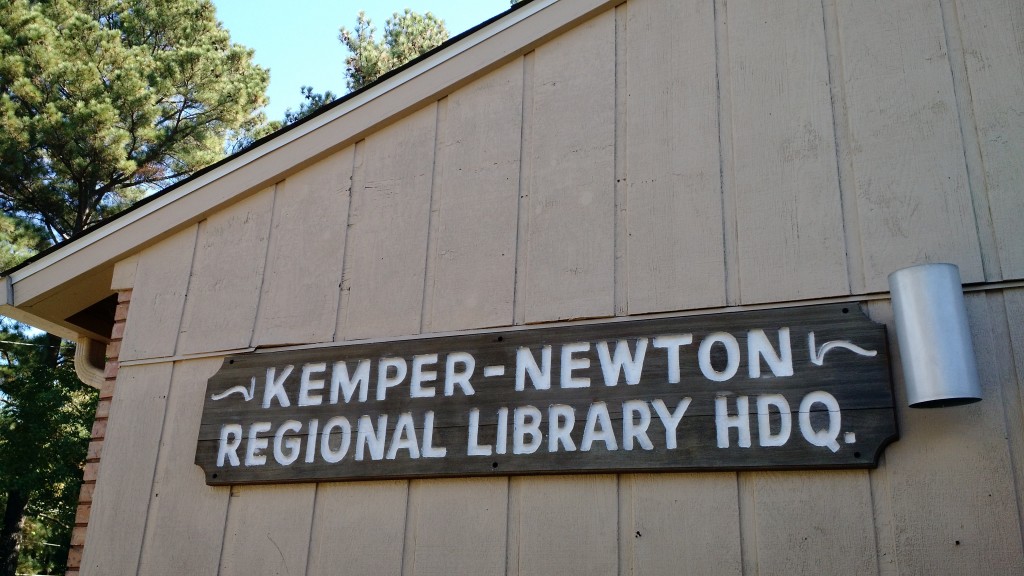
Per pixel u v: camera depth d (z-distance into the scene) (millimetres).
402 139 4070
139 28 20047
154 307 4285
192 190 4371
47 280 4469
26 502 15070
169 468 3904
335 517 3508
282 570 3512
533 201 3648
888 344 2848
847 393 2824
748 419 2930
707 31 3580
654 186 3428
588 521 3076
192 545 3717
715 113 3434
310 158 4191
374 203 4000
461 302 3607
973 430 2670
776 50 3414
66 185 16797
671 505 2975
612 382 3178
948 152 2996
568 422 3193
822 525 2758
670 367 3105
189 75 18469
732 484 2920
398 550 3344
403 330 3672
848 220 3061
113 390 4203
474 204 3770
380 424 3521
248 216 4266
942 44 3143
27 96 15969
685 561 2893
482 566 3182
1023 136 2906
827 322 2939
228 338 4031
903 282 2703
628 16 3773
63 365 14906
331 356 3746
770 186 3225
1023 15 3059
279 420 3727
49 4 18469
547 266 3498
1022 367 2672
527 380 3324
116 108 16766
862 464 2732
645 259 3326
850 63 3264
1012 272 2777
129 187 17844
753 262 3145
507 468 3227
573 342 3305
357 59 19031
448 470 3326
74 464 13625
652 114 3553
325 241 4031
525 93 3869
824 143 3197
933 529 2623
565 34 3891
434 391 3479
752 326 3041
